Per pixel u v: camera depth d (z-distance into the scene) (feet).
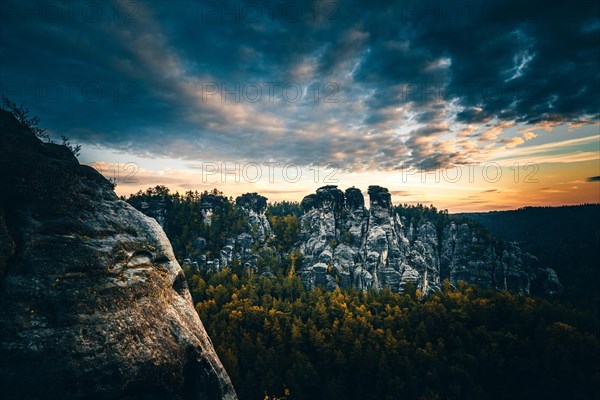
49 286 53.62
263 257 542.98
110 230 67.05
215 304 325.83
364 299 373.81
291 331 274.16
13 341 47.67
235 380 220.43
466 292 395.14
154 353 57.47
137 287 62.95
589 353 253.24
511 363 261.24
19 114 70.95
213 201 635.66
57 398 47.26
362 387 244.63
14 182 59.57
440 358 261.65
